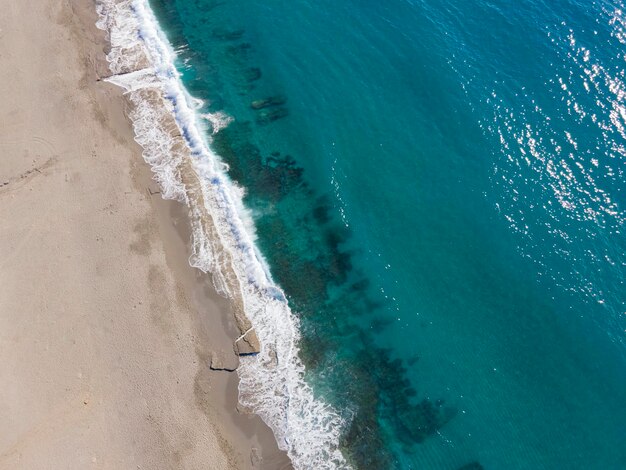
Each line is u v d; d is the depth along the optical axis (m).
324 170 35.97
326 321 30.78
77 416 26.50
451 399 28.14
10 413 26.42
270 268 32.56
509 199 33.59
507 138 35.94
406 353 29.59
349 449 26.98
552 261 31.28
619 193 33.12
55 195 33.59
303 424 27.53
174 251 32.47
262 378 28.69
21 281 30.27
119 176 34.94
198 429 26.78
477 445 26.88
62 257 31.27
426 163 35.69
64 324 29.02
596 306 29.75
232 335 29.83
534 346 29.16
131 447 26.00
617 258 30.97
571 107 36.84
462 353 29.30
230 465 26.09
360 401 28.33
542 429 27.00
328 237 33.56
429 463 26.61
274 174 36.09
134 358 28.33
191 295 30.95
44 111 37.41
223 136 37.78
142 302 30.20
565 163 34.50
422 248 32.66
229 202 34.84
